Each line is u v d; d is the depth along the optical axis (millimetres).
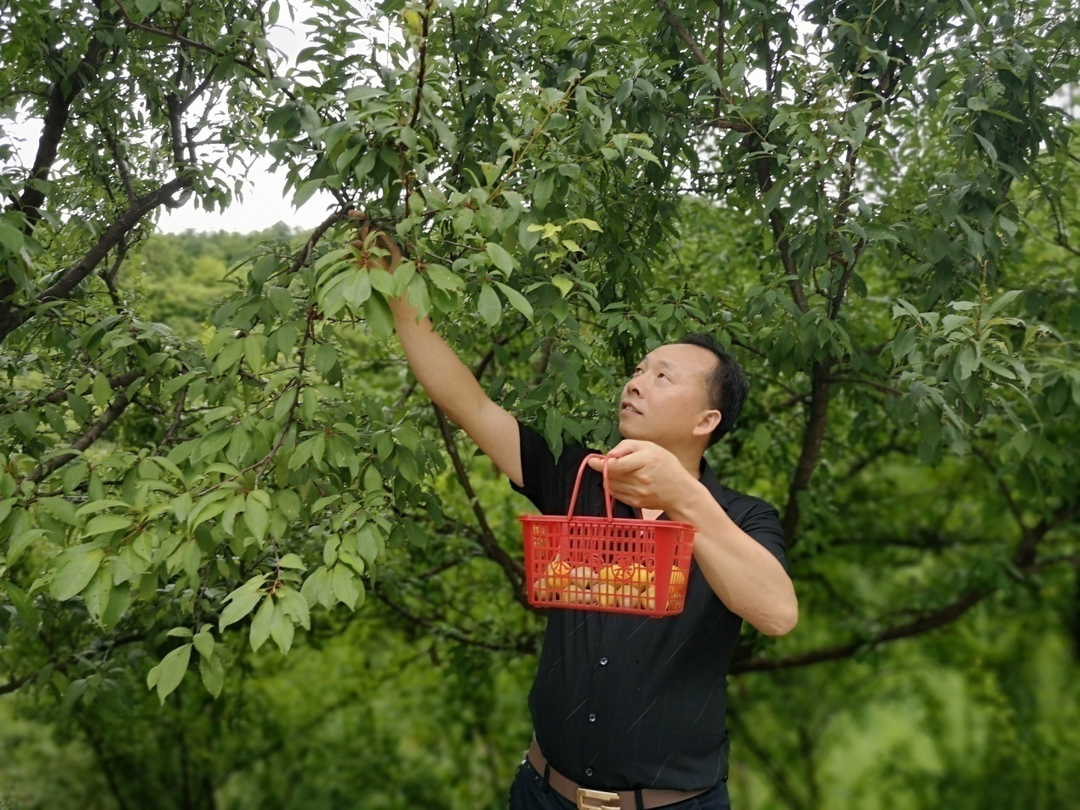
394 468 2090
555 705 1910
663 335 2533
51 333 2398
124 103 2572
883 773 7957
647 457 1581
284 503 1743
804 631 6934
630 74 2316
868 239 2371
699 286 3857
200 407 2932
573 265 2186
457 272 1971
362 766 6609
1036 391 2799
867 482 5770
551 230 1754
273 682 6344
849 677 7289
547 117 1880
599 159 2254
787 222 2467
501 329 3381
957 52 2328
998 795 7414
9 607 2367
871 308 4094
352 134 1789
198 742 5871
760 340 2766
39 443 2367
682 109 2547
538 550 1634
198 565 1606
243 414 1841
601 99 2361
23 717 4719
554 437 2051
